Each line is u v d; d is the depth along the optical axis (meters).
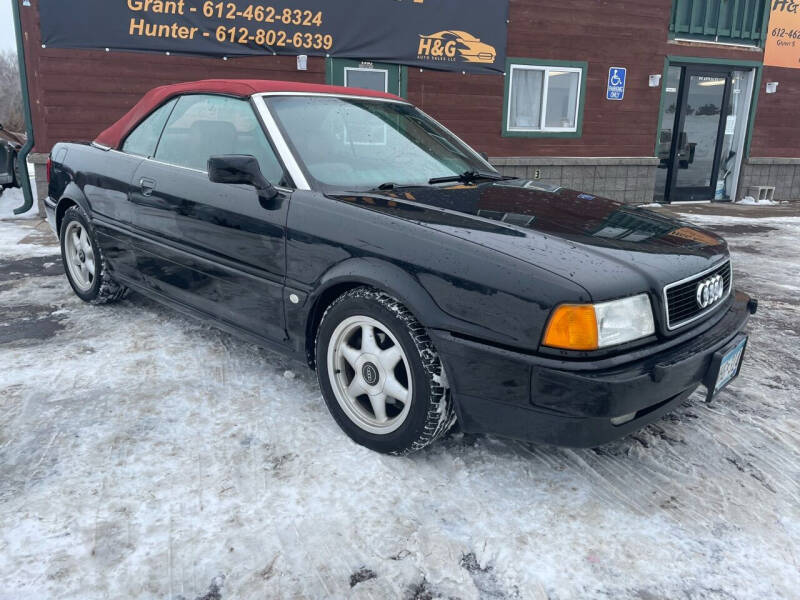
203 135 3.27
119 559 1.91
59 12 7.47
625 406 2.03
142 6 7.75
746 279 5.78
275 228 2.74
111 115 8.01
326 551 1.98
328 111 3.21
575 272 2.09
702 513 2.24
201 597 1.78
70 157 4.26
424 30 9.09
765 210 11.09
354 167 2.97
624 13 10.35
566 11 9.95
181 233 3.25
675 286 2.27
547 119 10.42
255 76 8.51
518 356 2.08
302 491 2.27
